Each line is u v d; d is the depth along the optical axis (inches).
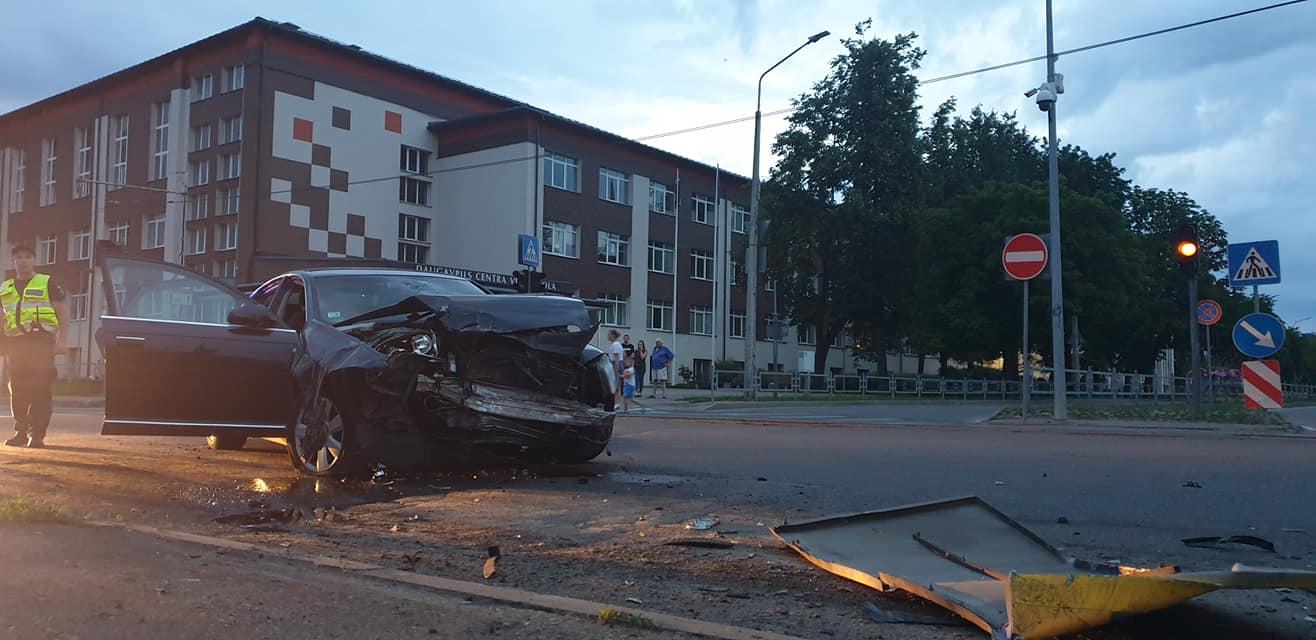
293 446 298.7
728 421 601.9
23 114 1913.1
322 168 1526.8
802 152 1724.9
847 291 1782.7
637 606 153.3
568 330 301.0
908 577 157.3
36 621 128.6
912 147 1696.6
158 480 280.5
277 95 1478.8
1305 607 154.6
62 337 365.4
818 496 266.8
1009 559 170.2
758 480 299.0
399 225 1632.6
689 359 1872.5
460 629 134.0
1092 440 449.7
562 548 197.8
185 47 1558.8
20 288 356.2
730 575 173.5
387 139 1612.9
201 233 1568.7
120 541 184.9
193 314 296.8
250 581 156.6
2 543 176.4
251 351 292.2
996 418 669.9
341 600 146.8
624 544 200.8
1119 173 2126.0
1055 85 695.7
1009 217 1615.4
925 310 1694.1
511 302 299.1
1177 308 2137.1
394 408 283.3
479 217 1614.2
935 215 1673.2
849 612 150.2
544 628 136.1
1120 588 127.1
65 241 1823.3
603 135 1688.0
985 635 138.5
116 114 1736.0
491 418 290.5
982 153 2065.7
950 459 362.0
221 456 346.0
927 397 1539.1
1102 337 1756.9
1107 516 240.2
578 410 307.7
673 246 1851.6
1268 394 581.9
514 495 263.6
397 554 189.2
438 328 287.9
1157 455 378.0
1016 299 1609.3
